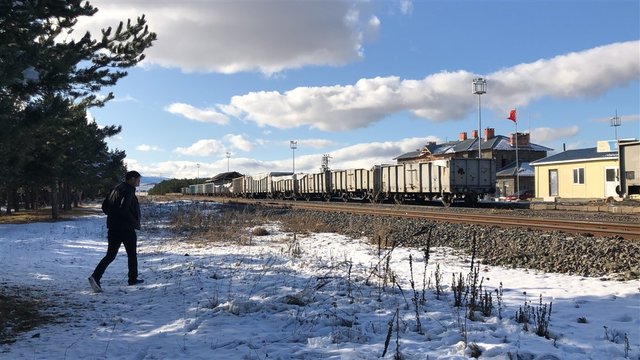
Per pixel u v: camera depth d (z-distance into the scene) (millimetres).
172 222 22500
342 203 37531
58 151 21312
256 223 20906
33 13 6727
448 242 12797
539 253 10070
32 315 6180
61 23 8227
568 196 42000
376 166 37688
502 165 66938
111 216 8219
